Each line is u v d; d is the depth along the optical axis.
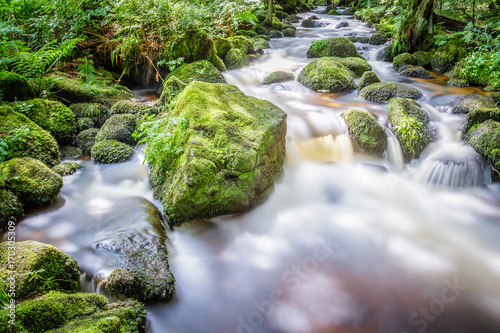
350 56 10.05
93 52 7.67
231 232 3.84
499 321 3.01
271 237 3.88
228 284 3.24
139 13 7.54
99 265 3.03
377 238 3.97
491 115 5.42
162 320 2.77
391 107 6.04
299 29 16.41
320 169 5.30
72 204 4.00
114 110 5.95
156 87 7.70
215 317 2.90
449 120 6.20
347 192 4.84
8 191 3.66
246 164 3.89
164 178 4.18
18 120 4.75
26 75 6.00
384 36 12.43
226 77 8.16
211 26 9.19
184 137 4.16
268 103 5.06
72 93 6.10
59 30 7.43
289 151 5.32
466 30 9.30
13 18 7.55
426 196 4.89
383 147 5.41
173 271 3.26
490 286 3.35
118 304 2.62
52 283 2.66
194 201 3.64
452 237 4.03
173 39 7.32
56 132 5.20
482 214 4.48
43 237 3.42
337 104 6.89
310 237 3.93
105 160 4.93
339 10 23.03
